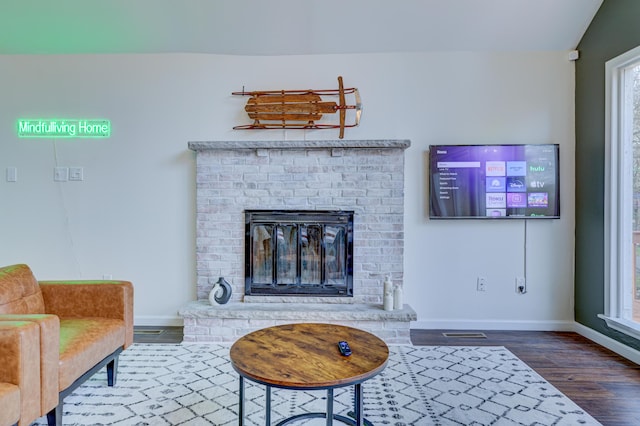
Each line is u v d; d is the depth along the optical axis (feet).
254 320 10.10
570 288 11.28
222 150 11.06
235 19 10.74
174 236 11.53
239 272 11.06
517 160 11.07
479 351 9.59
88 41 11.21
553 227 11.31
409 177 11.41
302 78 11.45
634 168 9.46
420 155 11.39
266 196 11.08
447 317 11.43
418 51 11.39
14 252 11.55
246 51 11.38
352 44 11.24
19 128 11.55
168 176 11.51
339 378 4.79
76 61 11.50
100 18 10.75
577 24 10.68
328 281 11.01
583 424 6.36
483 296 11.40
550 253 11.31
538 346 9.95
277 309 10.23
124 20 10.78
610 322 9.65
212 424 6.29
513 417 6.56
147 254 11.55
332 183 11.02
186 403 6.97
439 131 11.38
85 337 6.72
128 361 8.89
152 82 11.51
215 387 7.61
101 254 11.55
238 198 11.09
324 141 10.77
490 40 11.10
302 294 10.91
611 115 9.77
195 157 11.48
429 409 6.81
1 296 6.75
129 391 7.42
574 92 11.23
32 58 11.50
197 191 11.11
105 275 11.55
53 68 11.51
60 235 11.55
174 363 8.77
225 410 6.74
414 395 7.32
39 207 11.55
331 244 11.04
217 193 11.09
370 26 10.84
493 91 11.34
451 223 11.39
